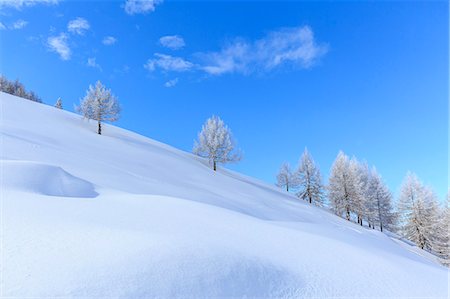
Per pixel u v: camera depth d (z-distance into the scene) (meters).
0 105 27.27
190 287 2.86
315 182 39.34
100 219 4.57
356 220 39.97
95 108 30.17
